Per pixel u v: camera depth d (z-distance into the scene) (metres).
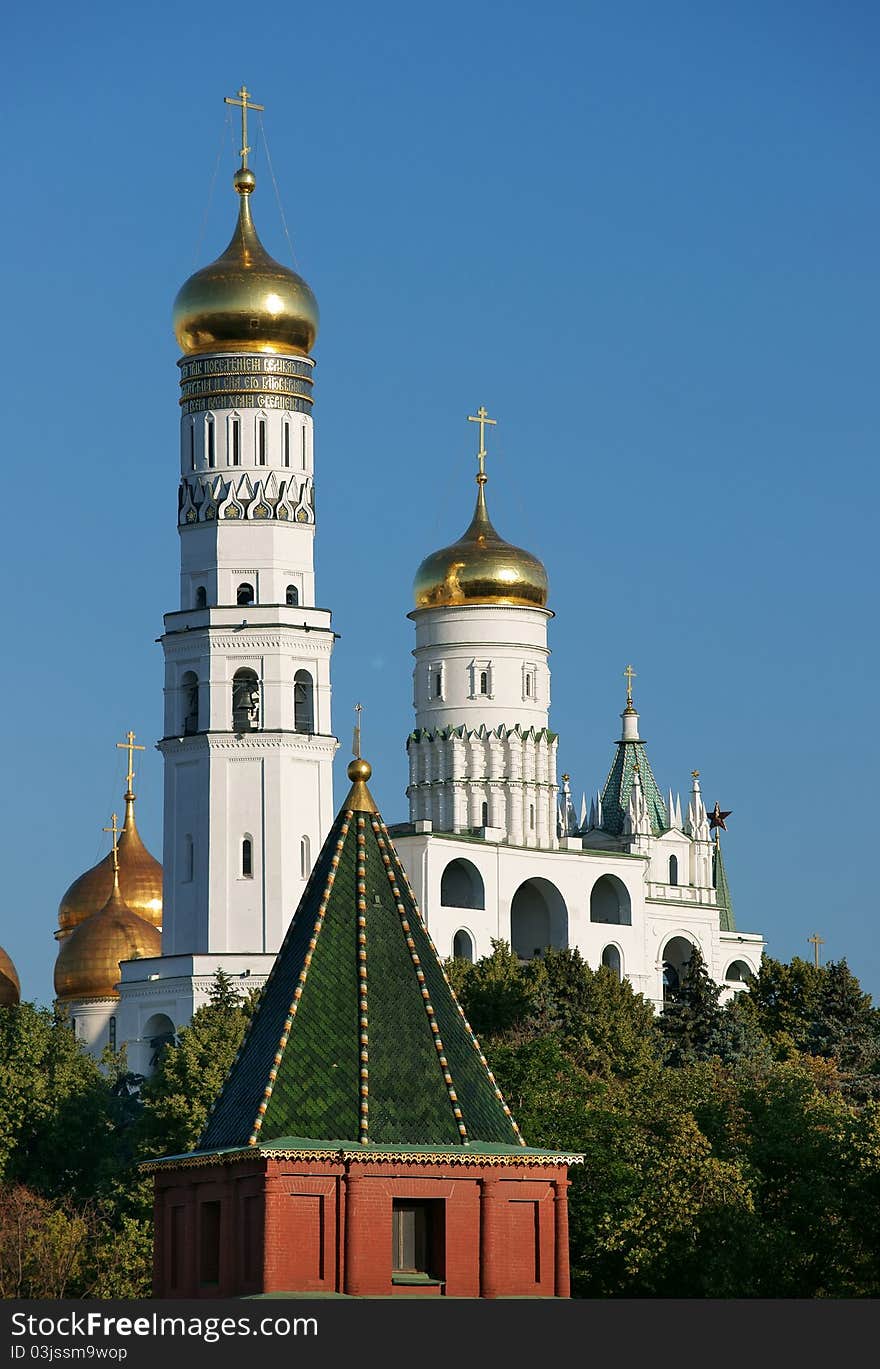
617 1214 101.06
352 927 73.88
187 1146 133.88
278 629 186.25
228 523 187.50
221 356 188.00
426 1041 72.62
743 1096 117.44
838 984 194.75
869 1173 104.06
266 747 185.62
